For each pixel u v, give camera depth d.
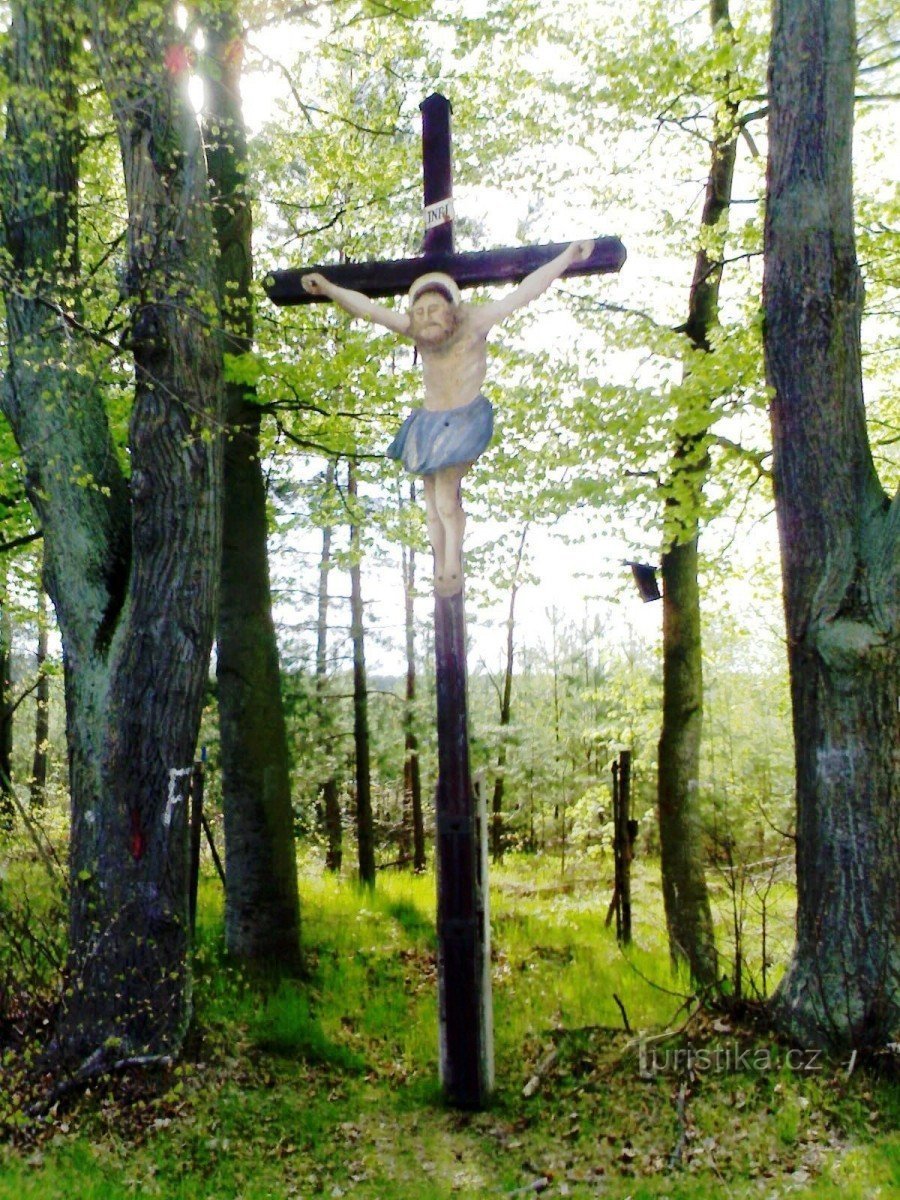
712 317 9.91
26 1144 4.94
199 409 6.10
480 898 6.03
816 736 6.22
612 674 17.30
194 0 6.45
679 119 9.62
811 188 6.56
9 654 17.95
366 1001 7.79
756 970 8.14
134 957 5.80
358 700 15.30
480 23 9.35
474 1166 5.12
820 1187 4.48
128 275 6.26
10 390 6.42
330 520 12.18
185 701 6.09
